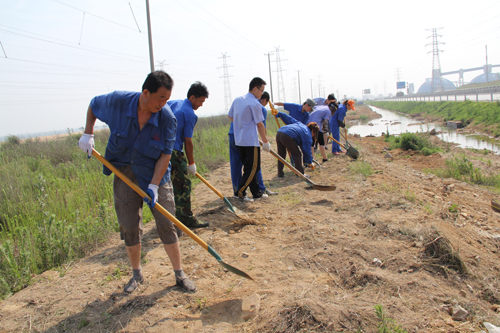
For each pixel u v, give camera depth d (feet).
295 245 12.66
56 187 23.00
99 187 22.52
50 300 9.68
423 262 10.50
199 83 14.74
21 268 11.57
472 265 10.80
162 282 10.37
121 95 8.93
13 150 39.65
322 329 7.53
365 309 8.14
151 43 49.06
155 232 14.87
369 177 21.77
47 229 13.08
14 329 8.45
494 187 25.46
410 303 8.67
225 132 49.57
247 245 13.08
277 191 20.72
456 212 15.31
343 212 15.83
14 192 20.20
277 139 23.27
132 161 9.15
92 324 8.49
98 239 14.26
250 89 18.20
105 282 10.57
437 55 274.57
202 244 9.31
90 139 9.36
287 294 9.27
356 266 10.59
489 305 9.14
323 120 28.86
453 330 7.63
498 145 49.62
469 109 90.99
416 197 16.88
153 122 8.89
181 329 8.22
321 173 24.36
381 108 252.21
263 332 7.72
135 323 8.50
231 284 10.37
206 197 20.51
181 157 14.37
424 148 40.55
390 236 12.45
